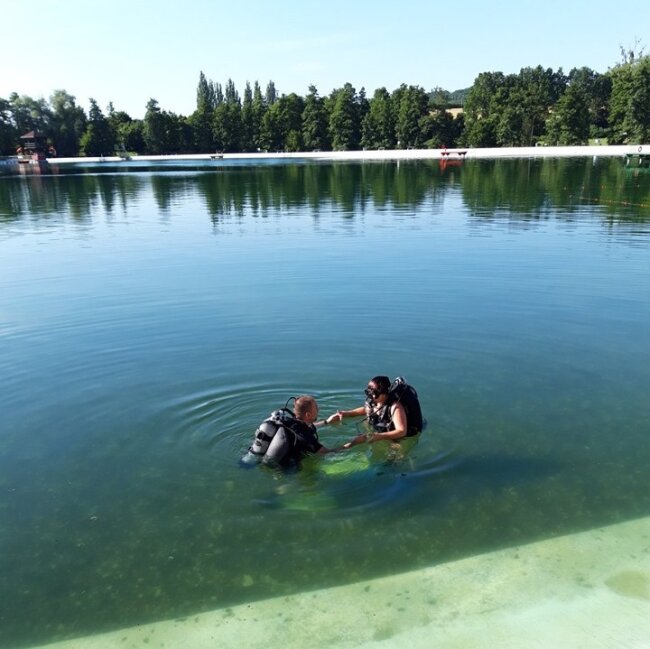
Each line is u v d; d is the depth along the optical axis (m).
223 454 5.32
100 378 6.91
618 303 9.30
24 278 11.68
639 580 3.79
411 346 7.67
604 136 76.31
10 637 3.47
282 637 3.42
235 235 16.53
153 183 38.97
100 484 4.90
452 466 5.07
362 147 88.94
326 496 4.68
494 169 44.06
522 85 86.00
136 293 10.35
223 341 7.93
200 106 98.69
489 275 11.13
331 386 6.61
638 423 5.77
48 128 95.19
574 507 4.52
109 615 3.61
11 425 5.89
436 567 3.93
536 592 3.71
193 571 3.93
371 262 12.45
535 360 7.23
